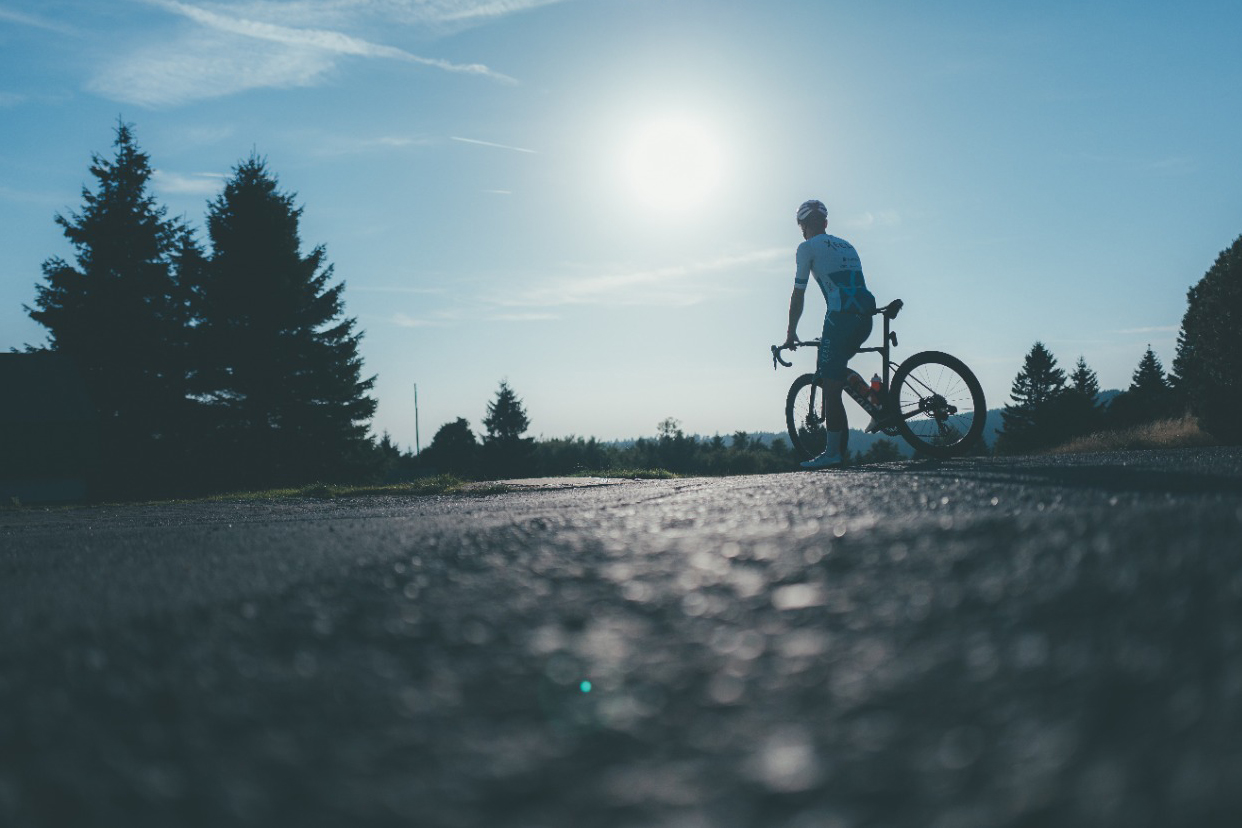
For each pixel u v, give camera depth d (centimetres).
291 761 132
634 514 404
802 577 227
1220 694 127
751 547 269
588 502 572
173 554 403
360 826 108
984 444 867
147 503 1088
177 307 3903
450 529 391
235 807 116
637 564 260
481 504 693
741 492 514
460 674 171
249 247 3772
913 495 421
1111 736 117
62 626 232
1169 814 95
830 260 809
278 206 3838
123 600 267
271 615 230
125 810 117
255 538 461
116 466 3841
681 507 429
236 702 163
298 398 3806
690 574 241
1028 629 169
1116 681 137
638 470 1059
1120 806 98
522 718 144
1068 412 6662
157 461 3806
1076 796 101
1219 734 114
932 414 785
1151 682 135
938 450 791
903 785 110
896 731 127
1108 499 370
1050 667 147
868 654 163
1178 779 103
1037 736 120
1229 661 139
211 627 222
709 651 173
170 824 112
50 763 136
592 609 213
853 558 241
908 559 235
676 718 140
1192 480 429
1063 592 189
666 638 185
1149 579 190
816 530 289
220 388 3825
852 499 423
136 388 3872
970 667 151
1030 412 8738
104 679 182
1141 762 108
